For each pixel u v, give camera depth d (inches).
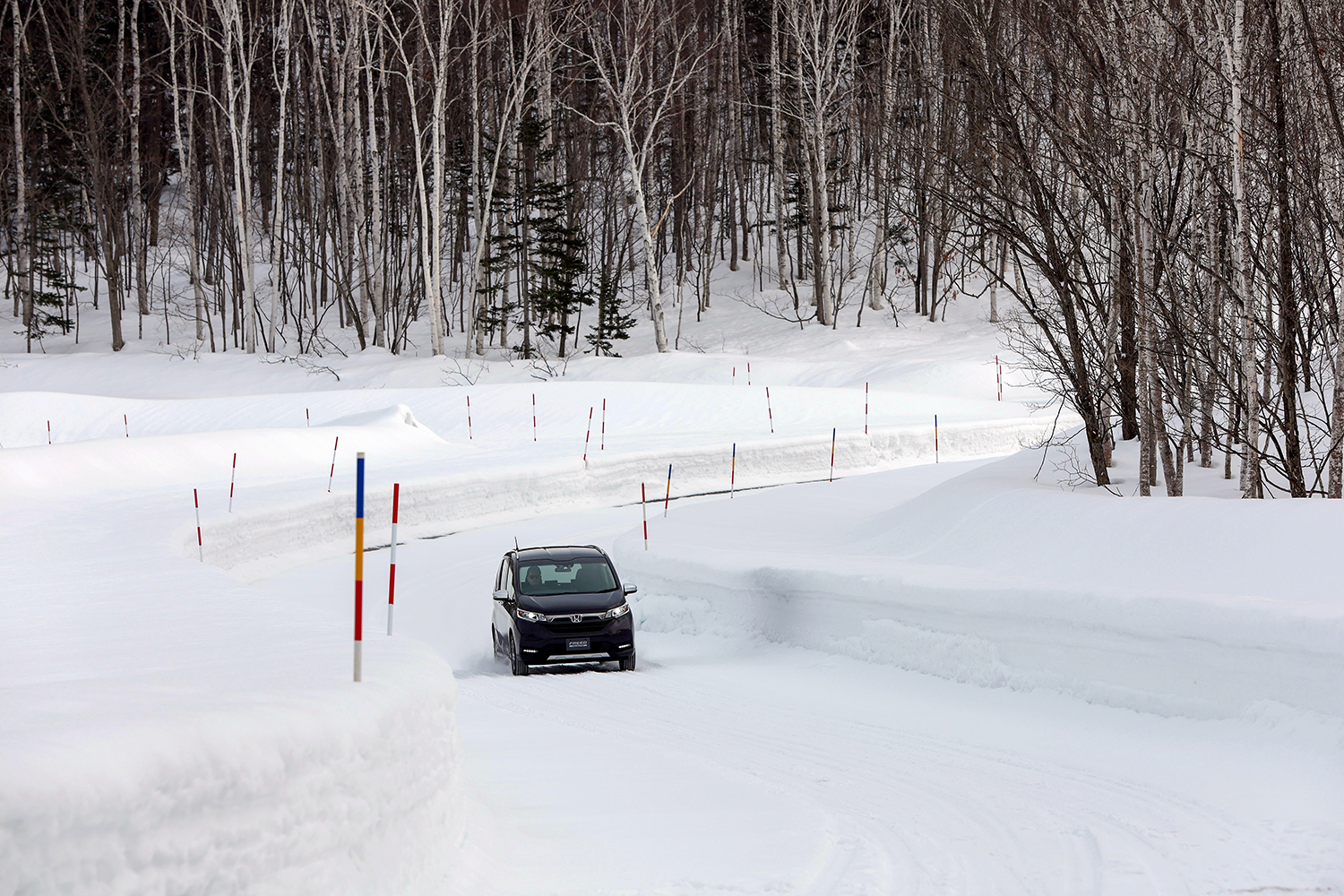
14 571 927.7
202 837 255.1
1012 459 1419.8
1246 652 563.8
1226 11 852.0
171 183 5216.5
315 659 433.4
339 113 3452.3
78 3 3745.1
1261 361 1058.7
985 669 717.9
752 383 2933.1
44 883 220.8
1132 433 1400.1
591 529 1638.8
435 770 370.3
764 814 462.9
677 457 1946.4
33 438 2477.9
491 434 2364.7
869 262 4015.8
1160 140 946.7
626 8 3262.8
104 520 1326.3
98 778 232.2
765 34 4207.7
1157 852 399.2
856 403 2512.3
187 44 3602.4
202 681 367.6
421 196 3213.6
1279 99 823.1
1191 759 528.4
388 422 2209.6
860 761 565.6
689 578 1081.4
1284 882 363.9
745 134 4461.1
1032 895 358.0
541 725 678.5
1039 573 836.0
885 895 358.0
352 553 1501.0
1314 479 1061.8
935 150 1149.7
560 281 3307.1
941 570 861.8
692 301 4003.4
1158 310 992.2
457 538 1601.9
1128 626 627.2
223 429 2468.0
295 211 4099.4
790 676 826.2
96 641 560.1
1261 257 967.6
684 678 852.0
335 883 297.3
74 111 3722.9
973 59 1043.9
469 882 359.6
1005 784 509.0
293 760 284.8
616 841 420.5
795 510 1476.4
